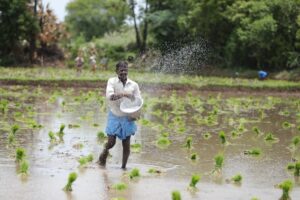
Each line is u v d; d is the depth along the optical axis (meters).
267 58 54.59
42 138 16.06
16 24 59.41
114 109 12.26
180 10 63.62
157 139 16.64
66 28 69.31
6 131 17.23
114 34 78.38
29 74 46.38
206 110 26.48
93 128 18.66
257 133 18.16
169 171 12.15
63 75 45.94
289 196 9.95
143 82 42.38
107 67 61.34
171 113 24.62
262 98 35.62
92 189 10.25
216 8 55.62
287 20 51.09
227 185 10.93
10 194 9.59
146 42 71.31
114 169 12.18
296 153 14.78
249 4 53.12
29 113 22.02
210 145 15.78
